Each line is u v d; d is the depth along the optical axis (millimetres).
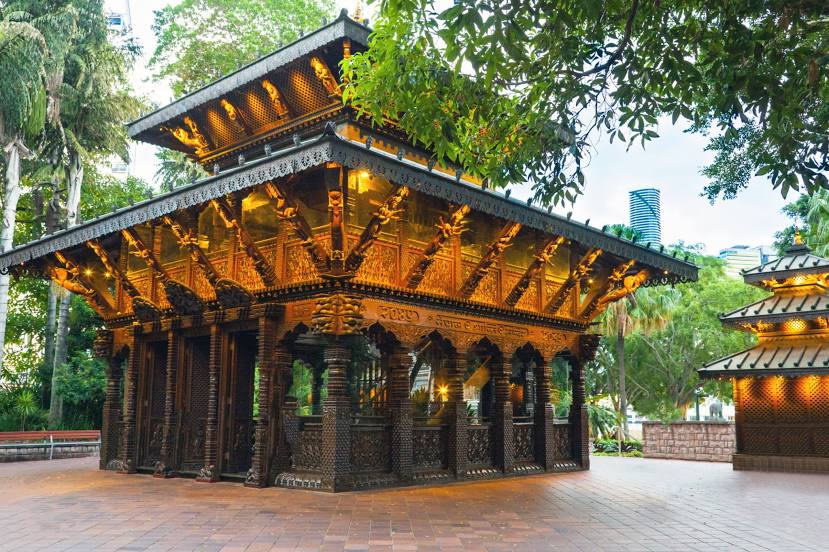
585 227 15945
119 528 8617
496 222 15891
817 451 18141
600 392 51844
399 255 13688
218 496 11859
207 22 31734
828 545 7926
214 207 14125
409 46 8656
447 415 15055
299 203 13070
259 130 16656
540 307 17219
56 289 28016
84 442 23719
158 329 16391
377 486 13016
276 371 13492
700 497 12547
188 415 15891
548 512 10453
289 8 31875
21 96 25344
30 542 7668
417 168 12047
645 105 7918
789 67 6961
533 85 8734
